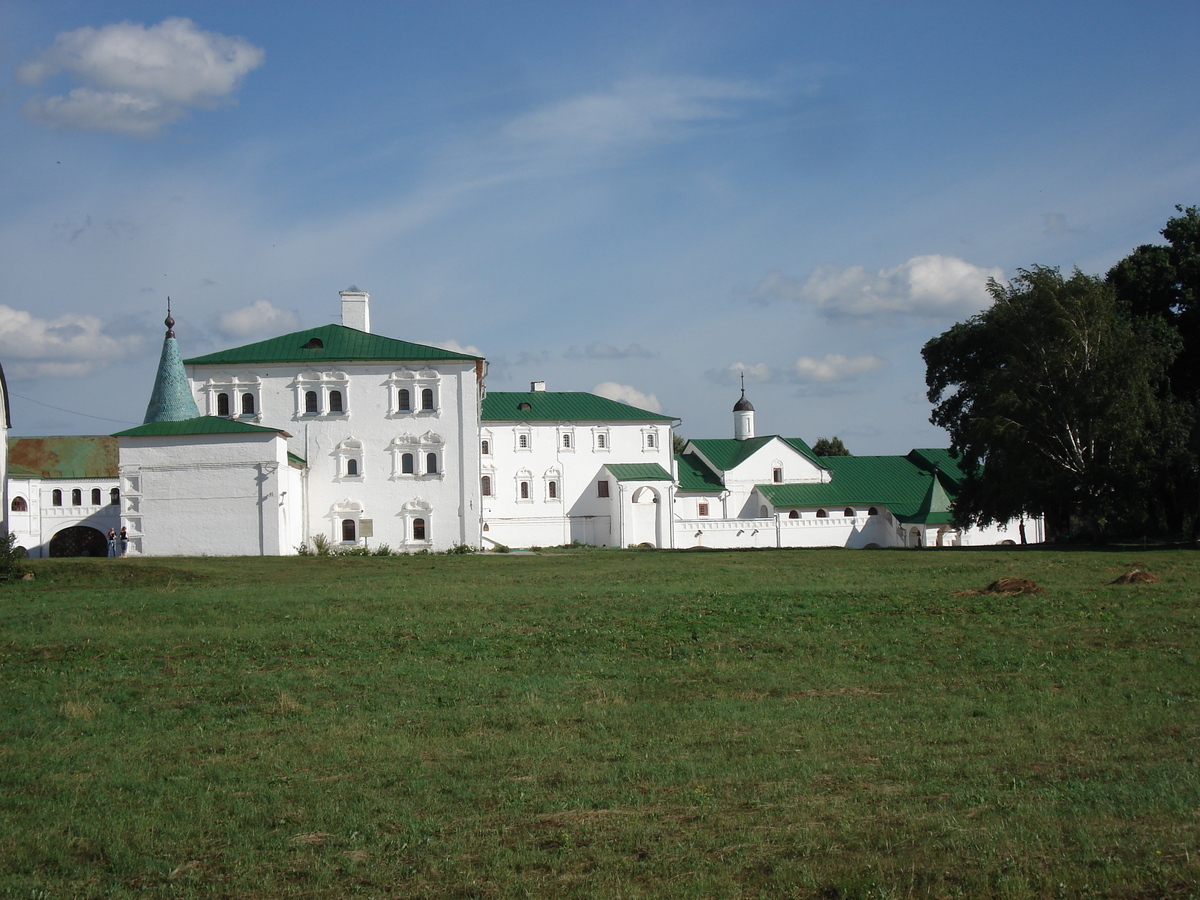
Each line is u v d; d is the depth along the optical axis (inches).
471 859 406.6
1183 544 2237.9
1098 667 734.5
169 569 1652.3
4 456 2719.0
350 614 1110.4
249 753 567.5
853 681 719.1
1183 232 2508.6
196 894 385.4
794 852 401.4
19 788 511.8
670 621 1012.5
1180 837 397.7
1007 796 454.9
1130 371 2255.2
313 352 2714.1
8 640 958.4
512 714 639.8
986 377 2498.8
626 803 465.7
